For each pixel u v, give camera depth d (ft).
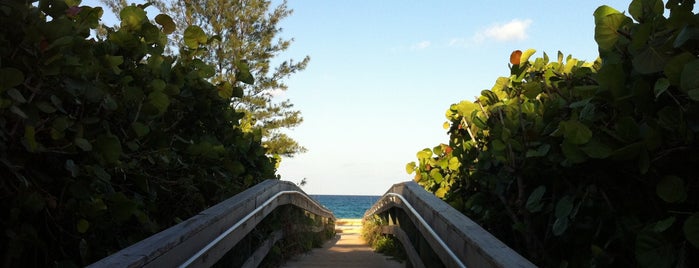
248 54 56.13
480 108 14.25
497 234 12.59
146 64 11.67
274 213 22.57
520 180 10.73
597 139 7.94
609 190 8.74
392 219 30.76
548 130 10.08
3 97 7.61
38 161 8.72
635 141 7.66
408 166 24.75
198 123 15.69
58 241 8.86
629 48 7.78
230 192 16.70
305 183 44.70
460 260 9.56
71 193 8.90
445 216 11.19
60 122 8.37
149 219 11.63
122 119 10.55
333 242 42.47
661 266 6.93
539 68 12.03
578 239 9.03
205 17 55.77
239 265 16.70
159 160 12.10
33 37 8.05
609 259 8.02
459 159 15.25
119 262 7.20
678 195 7.07
